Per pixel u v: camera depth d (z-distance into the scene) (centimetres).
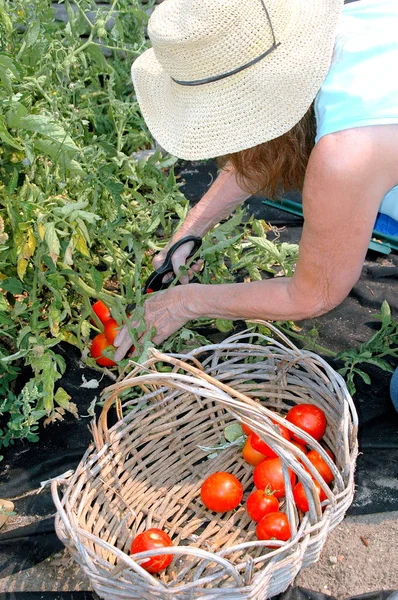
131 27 262
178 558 147
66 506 135
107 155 204
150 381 134
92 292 180
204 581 120
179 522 154
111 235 183
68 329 188
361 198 122
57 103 195
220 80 119
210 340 204
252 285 152
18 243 166
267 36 115
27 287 182
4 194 172
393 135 117
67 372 195
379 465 172
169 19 119
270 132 119
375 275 223
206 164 273
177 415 176
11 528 159
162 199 200
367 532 159
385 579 150
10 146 172
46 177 179
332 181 119
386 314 182
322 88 123
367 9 133
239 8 112
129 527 152
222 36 113
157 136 132
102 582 124
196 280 219
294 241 239
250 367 172
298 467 125
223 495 147
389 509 163
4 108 165
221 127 121
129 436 161
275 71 116
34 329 173
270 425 131
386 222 161
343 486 138
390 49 122
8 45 192
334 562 153
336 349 201
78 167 170
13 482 168
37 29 183
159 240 233
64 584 149
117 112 223
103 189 189
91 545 138
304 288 142
